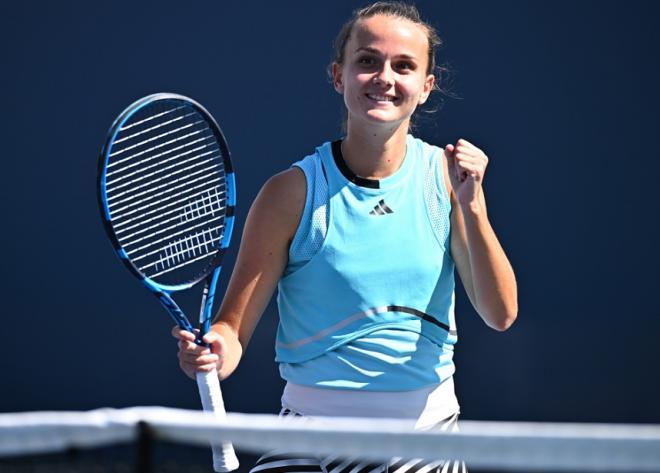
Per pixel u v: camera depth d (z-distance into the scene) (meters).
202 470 12.65
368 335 13.13
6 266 24.84
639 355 24.14
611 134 24.30
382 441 9.11
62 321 24.70
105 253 24.69
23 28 24.72
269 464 13.00
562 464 8.73
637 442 8.57
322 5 24.33
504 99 24.38
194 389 24.48
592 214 24.30
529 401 24.19
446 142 24.34
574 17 24.25
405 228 13.31
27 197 24.81
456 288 24.34
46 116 24.72
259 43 24.45
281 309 13.75
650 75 24.19
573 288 24.28
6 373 24.75
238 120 24.48
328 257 13.20
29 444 9.01
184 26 24.48
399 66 13.33
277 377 24.25
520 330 24.31
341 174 13.38
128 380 24.55
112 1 24.59
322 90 24.38
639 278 24.20
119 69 24.61
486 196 24.38
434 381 13.36
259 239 13.38
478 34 24.34
